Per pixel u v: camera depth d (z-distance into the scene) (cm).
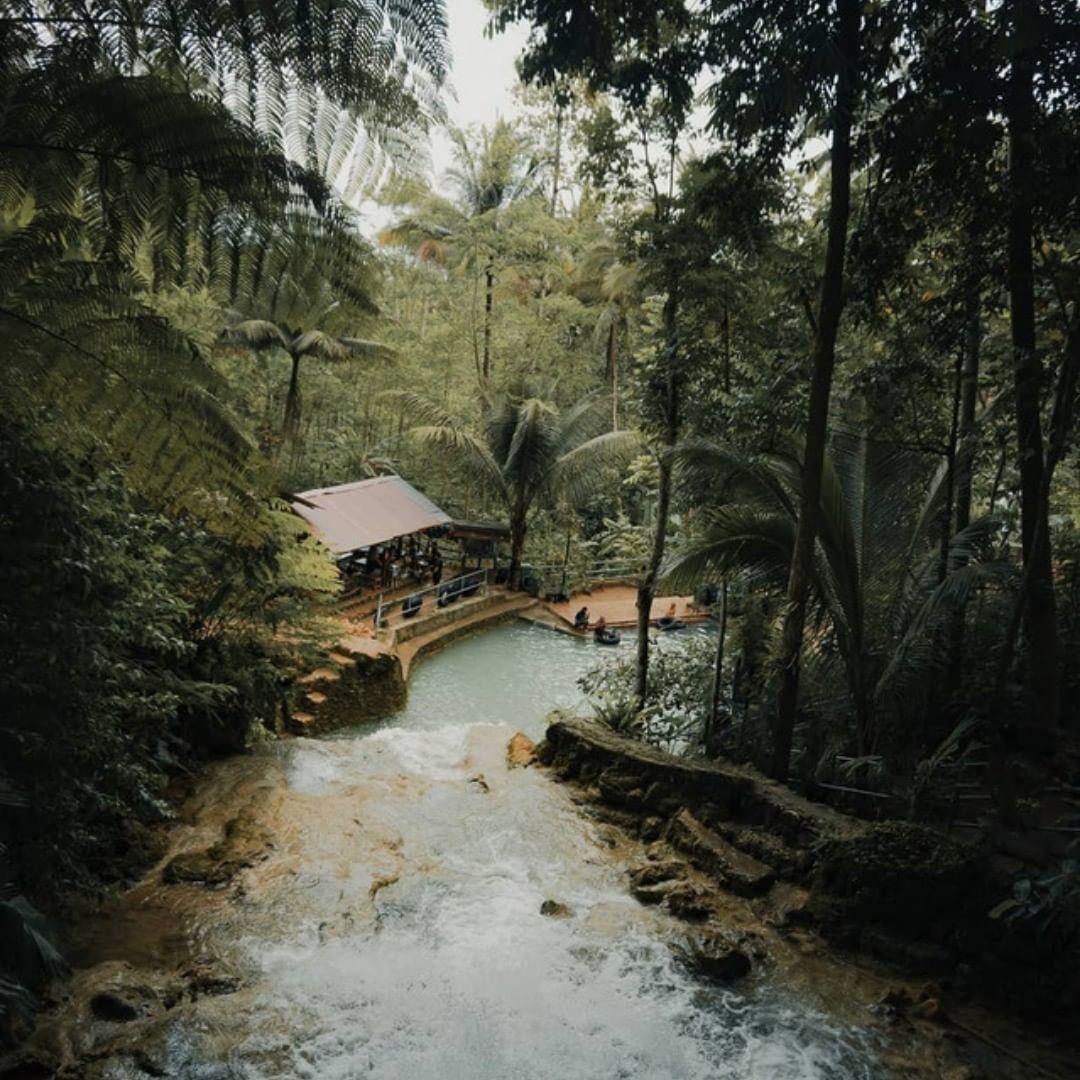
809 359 803
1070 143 534
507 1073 435
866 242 646
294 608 883
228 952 521
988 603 780
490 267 2014
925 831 573
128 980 469
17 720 458
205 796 732
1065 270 556
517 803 771
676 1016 488
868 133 630
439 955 534
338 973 507
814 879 606
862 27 640
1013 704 686
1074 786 656
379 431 2420
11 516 412
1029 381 593
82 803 529
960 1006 502
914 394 668
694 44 673
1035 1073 448
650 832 722
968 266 640
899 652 618
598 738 842
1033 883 498
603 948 550
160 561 705
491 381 2223
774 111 611
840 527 701
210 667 820
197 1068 420
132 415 216
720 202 751
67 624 462
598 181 915
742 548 718
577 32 655
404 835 696
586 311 2209
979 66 544
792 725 720
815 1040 471
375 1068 432
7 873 386
